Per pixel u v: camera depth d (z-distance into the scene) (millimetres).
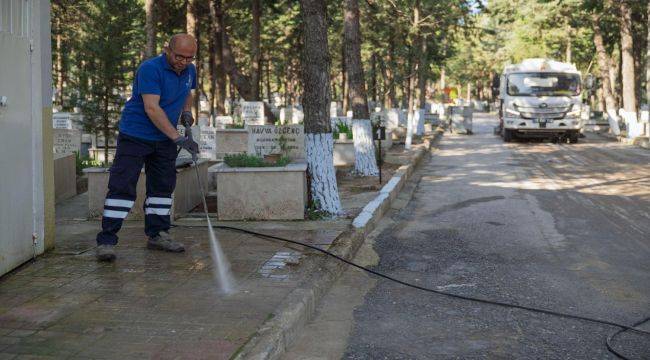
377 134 13297
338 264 6602
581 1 33125
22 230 6141
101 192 8797
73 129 19438
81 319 4691
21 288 5445
